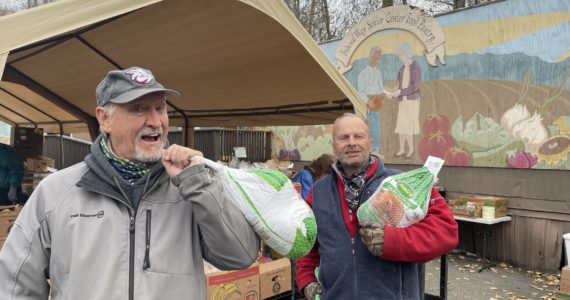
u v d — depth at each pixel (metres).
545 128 6.05
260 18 3.65
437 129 7.29
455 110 7.05
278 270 3.83
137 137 1.42
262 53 4.33
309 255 2.42
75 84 6.50
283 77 4.79
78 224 1.36
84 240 1.35
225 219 1.39
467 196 6.85
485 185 6.72
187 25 3.96
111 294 1.31
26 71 6.11
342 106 5.05
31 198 1.44
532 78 6.18
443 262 2.91
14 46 2.31
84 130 9.38
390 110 7.98
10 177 4.98
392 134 7.96
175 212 1.45
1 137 13.39
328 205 2.20
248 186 1.54
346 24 16.62
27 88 7.33
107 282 1.31
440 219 2.02
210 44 4.39
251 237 1.50
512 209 6.42
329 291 2.12
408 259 1.91
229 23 3.82
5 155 4.98
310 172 4.93
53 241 1.37
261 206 1.53
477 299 4.99
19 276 1.37
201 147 12.10
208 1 3.42
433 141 7.34
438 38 7.24
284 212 1.56
